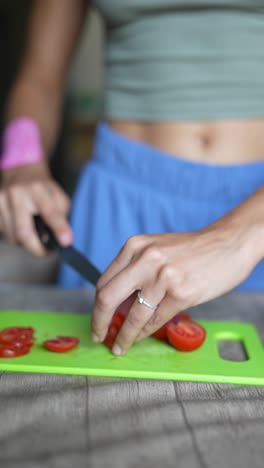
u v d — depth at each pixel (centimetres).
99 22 338
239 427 67
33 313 94
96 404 71
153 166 116
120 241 118
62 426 67
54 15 126
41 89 126
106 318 78
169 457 63
